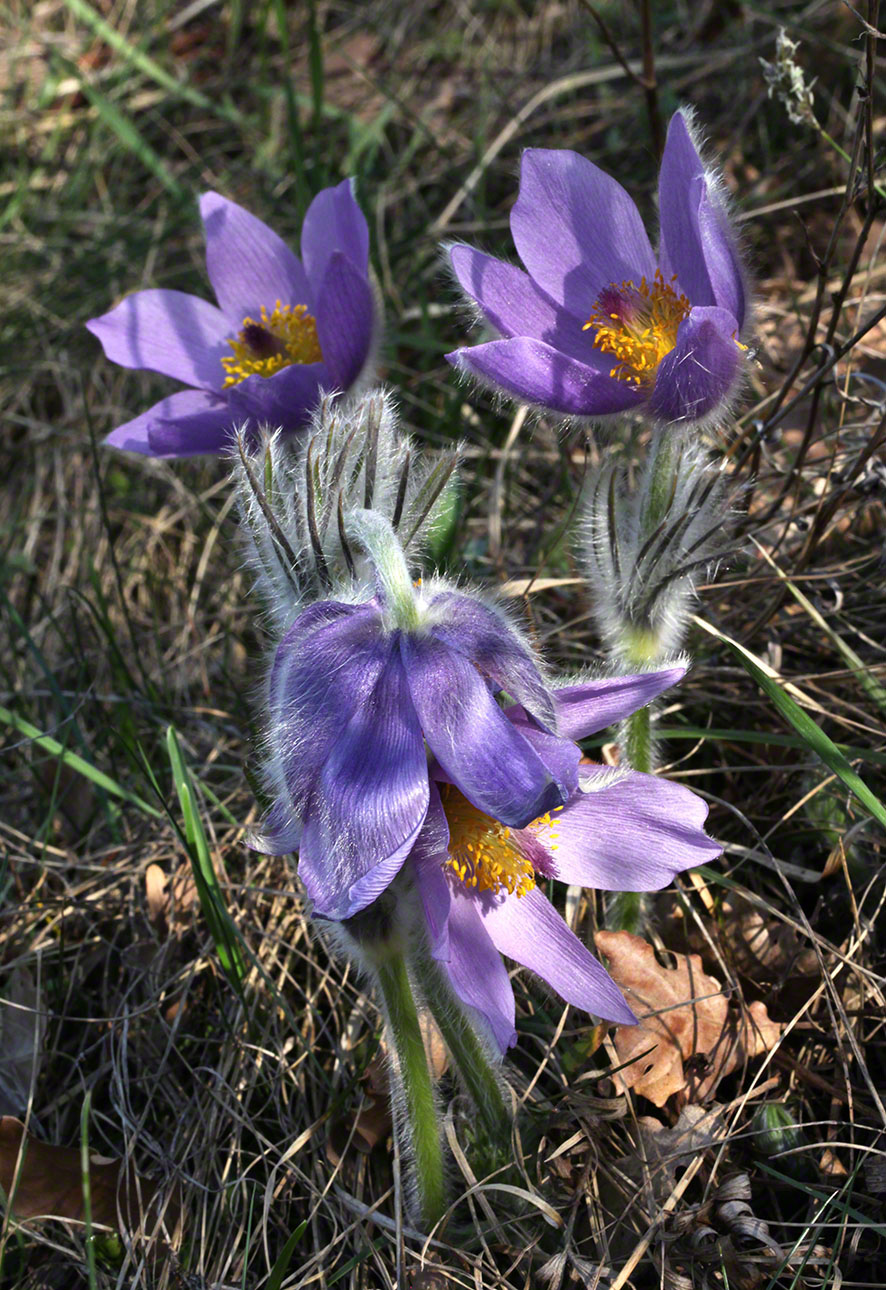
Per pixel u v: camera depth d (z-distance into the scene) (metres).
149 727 0.48
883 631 0.43
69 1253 0.34
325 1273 0.33
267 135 0.70
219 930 0.36
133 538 0.55
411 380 0.57
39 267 0.66
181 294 0.42
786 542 0.45
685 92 0.64
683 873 0.38
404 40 0.74
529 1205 0.33
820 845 0.39
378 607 0.27
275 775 0.28
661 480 0.32
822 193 0.50
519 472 0.51
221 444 0.38
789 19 0.62
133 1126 0.36
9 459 0.60
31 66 0.77
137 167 0.71
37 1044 0.37
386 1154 0.35
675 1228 0.32
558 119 0.66
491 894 0.30
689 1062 0.35
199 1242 0.34
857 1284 0.31
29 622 0.54
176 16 0.79
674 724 0.42
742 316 0.31
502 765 0.26
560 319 0.33
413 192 0.64
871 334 0.51
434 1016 0.32
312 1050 0.36
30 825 0.47
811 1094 0.35
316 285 0.40
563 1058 0.35
